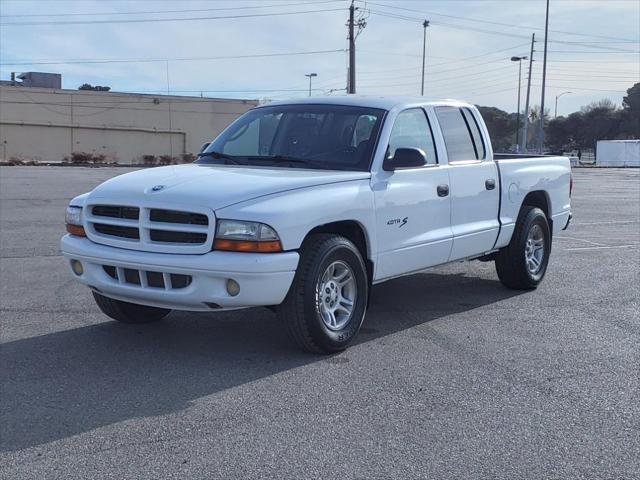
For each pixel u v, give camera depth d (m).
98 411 4.76
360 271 6.05
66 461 4.05
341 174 6.04
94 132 66.88
